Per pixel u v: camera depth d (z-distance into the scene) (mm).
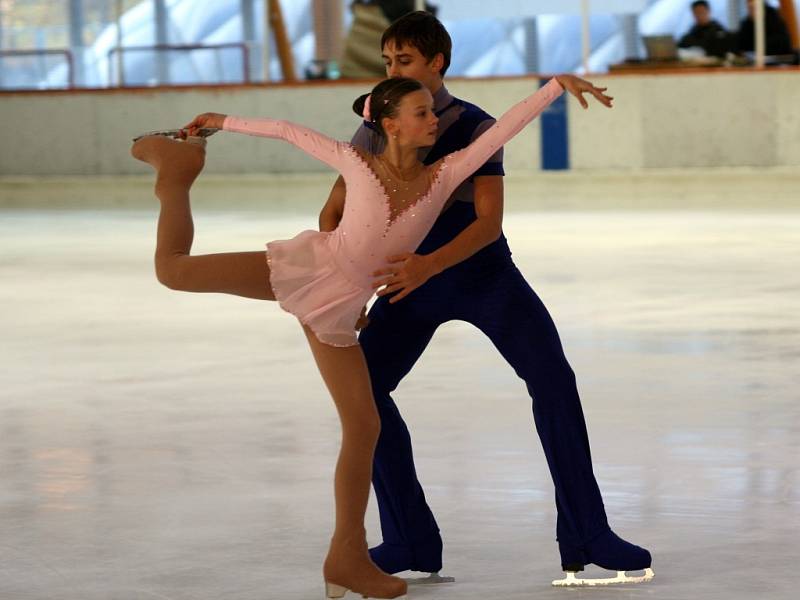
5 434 13570
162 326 20500
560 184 41219
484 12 43656
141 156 8617
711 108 40188
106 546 9859
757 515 10352
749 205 38938
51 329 20359
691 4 41844
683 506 10625
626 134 40750
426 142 8258
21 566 9422
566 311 20938
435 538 9094
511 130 8344
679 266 26156
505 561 9422
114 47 45688
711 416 13781
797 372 16031
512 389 15336
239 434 13375
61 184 44062
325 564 8320
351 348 8375
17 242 33031
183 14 45250
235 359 17641
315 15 44062
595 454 12305
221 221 36625
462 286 8875
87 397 15352
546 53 43469
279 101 42812
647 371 16219
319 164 42719
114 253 30453
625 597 8586
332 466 12086
